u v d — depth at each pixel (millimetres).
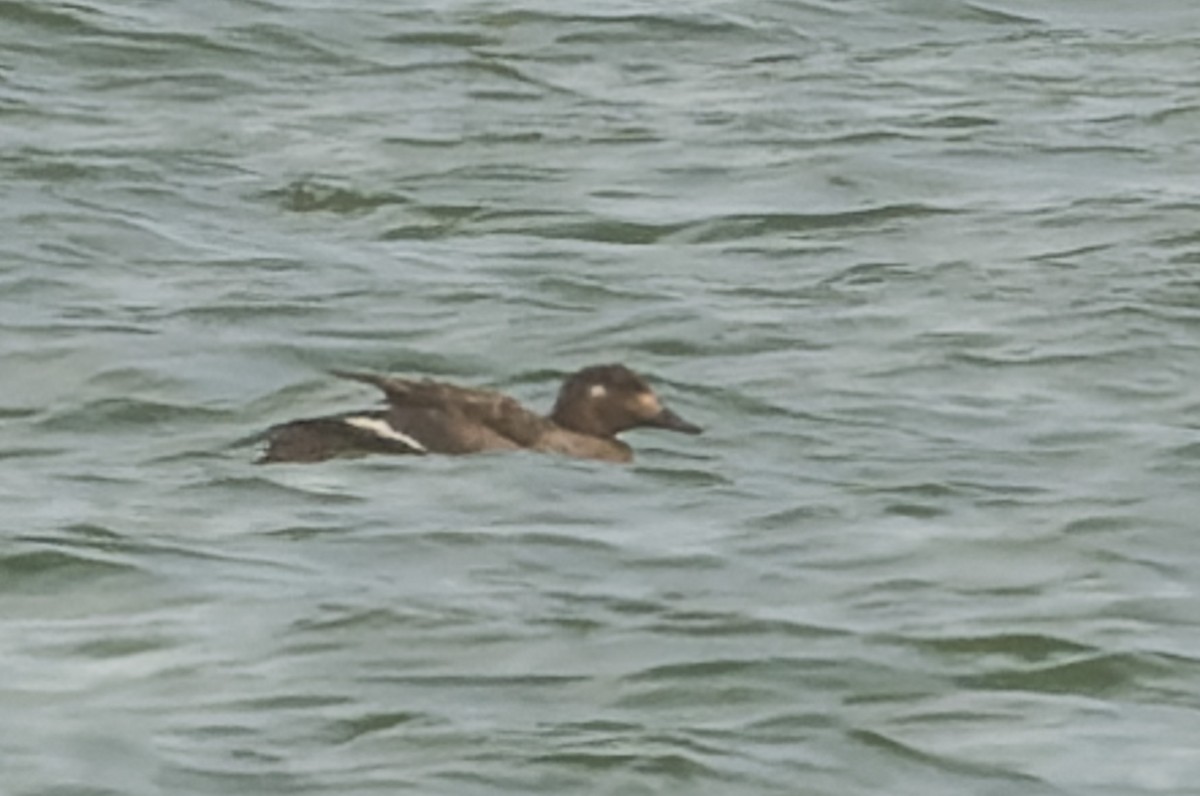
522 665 16688
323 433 19562
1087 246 24828
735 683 16500
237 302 23141
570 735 15883
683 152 27172
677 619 17297
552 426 19766
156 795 15273
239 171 26516
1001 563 18328
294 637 16969
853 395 21375
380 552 18172
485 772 15492
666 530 18641
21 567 17844
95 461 19875
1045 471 19922
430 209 25703
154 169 26422
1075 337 22641
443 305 23266
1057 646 17047
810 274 24219
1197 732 16109
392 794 15266
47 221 24906
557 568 18031
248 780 15414
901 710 16266
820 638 17078
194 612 17297
